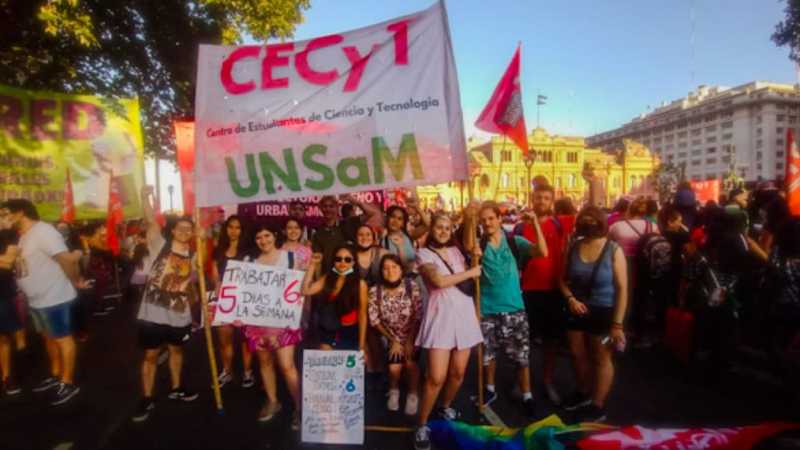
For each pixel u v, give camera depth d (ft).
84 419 14.42
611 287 13.17
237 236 17.29
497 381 17.10
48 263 15.47
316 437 12.50
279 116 14.06
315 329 14.40
